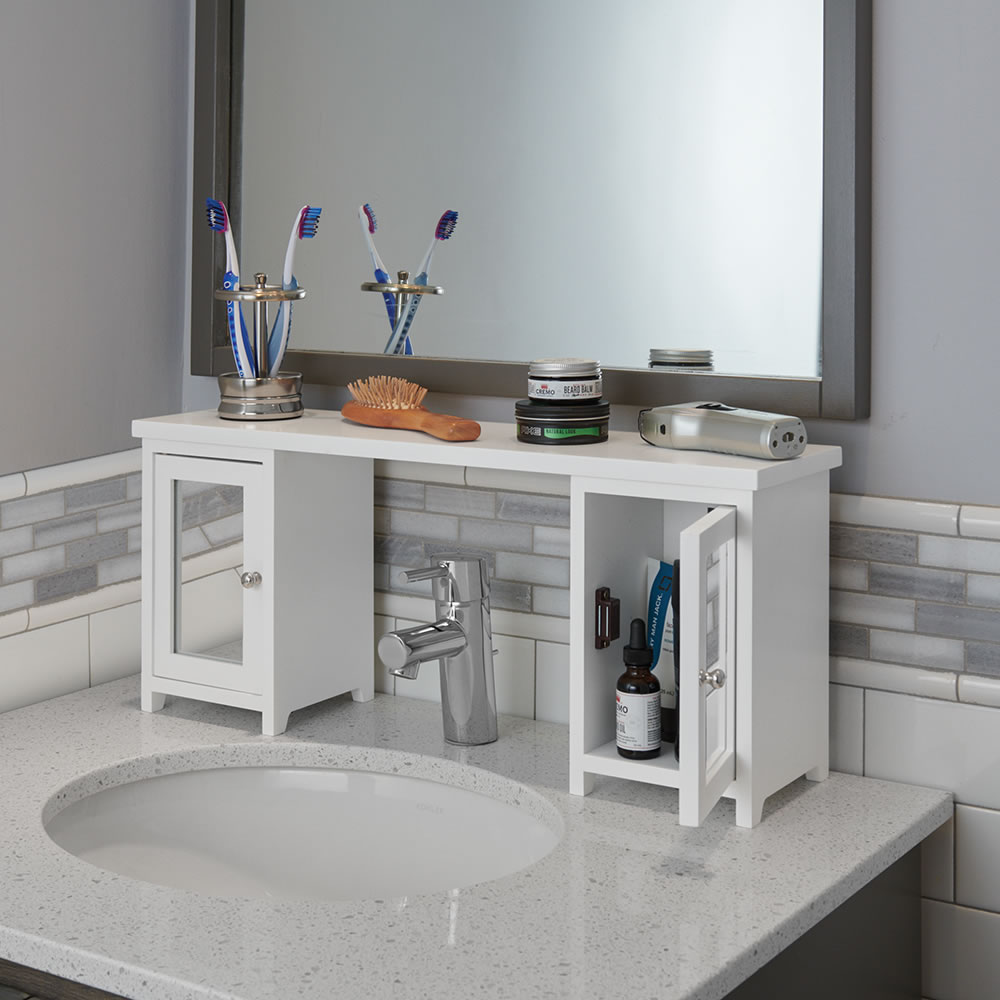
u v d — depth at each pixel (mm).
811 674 1294
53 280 1543
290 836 1414
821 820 1229
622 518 1298
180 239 1710
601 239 1418
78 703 1542
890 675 1334
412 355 1546
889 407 1313
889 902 1245
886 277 1299
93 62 1571
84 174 1571
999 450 1265
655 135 1377
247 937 988
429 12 1497
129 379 1653
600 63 1401
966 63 1238
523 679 1527
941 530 1294
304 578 1458
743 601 1172
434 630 1366
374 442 1347
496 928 1006
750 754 1189
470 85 1479
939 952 1340
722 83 1336
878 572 1333
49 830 1253
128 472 1646
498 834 1327
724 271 1354
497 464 1278
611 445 1306
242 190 1639
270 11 1596
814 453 1256
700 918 1026
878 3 1272
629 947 977
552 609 1507
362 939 986
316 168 1585
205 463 1443
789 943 1032
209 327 1671
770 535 1194
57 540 1558
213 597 1460
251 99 1620
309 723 1481
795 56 1296
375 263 1561
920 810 1260
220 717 1497
